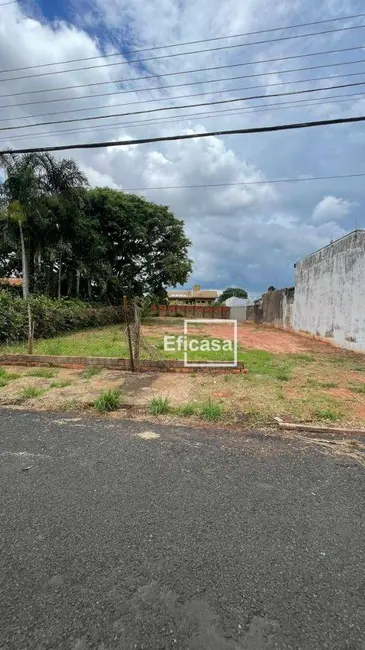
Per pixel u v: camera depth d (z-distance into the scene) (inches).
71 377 231.3
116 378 228.8
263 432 138.9
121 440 128.1
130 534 75.1
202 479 99.5
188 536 74.8
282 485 97.1
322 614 56.5
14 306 387.9
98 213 822.5
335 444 127.8
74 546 71.2
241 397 185.9
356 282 384.2
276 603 58.4
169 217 961.5
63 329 474.3
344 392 203.9
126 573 64.3
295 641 51.7
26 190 516.7
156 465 107.9
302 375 251.9
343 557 69.8
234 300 1560.0
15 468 104.9
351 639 52.4
